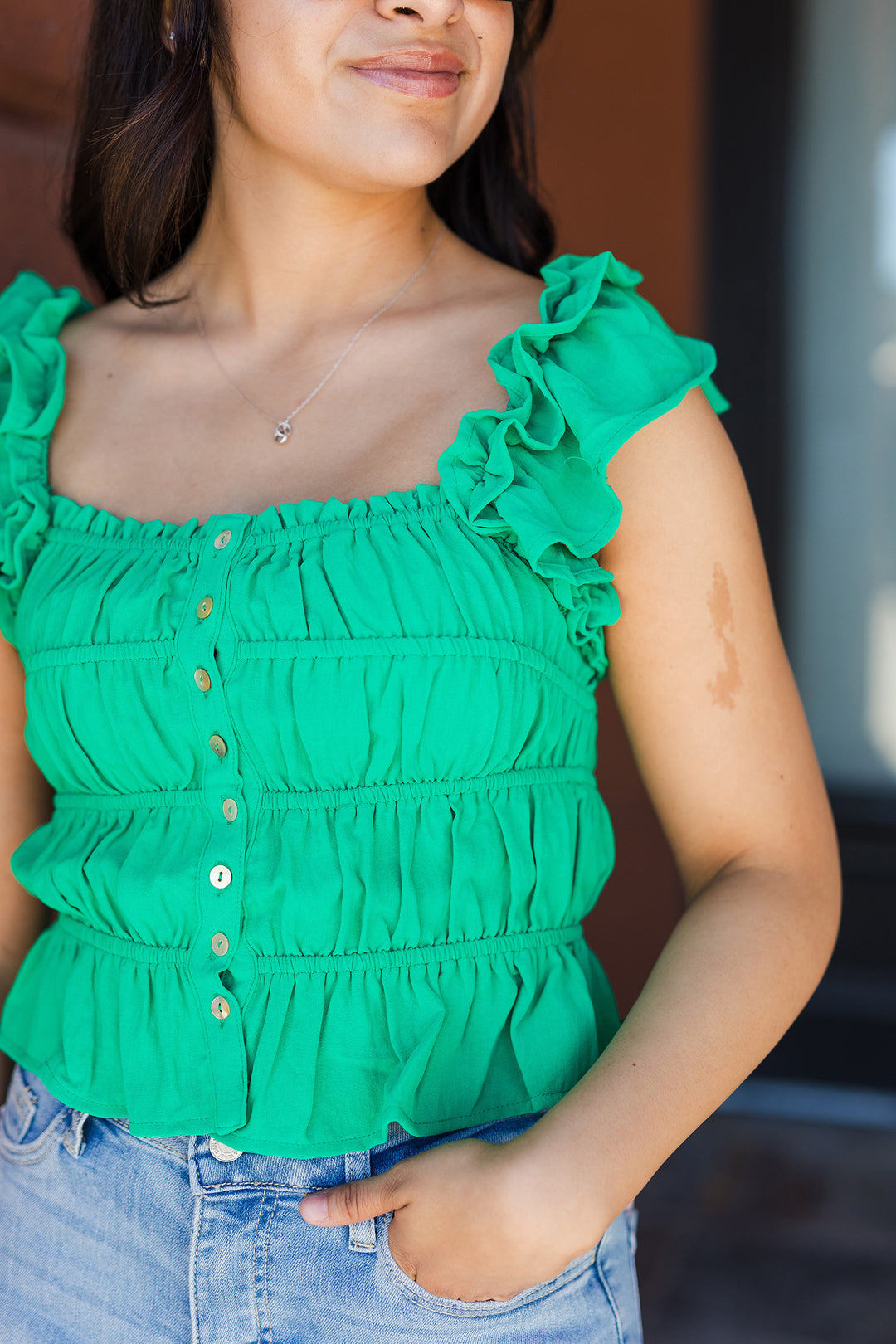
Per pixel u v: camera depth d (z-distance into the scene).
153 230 1.31
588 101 2.84
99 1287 1.17
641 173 2.84
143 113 1.27
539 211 1.43
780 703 1.18
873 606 3.01
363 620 1.14
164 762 1.17
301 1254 1.12
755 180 2.85
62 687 1.20
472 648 1.14
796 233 2.91
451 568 1.15
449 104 1.19
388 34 1.16
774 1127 2.73
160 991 1.16
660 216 2.85
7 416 1.27
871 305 2.91
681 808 1.19
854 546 3.01
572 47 2.82
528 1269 1.07
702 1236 2.32
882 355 2.93
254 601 1.16
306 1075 1.12
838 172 2.87
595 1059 1.17
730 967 1.13
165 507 1.23
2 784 1.29
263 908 1.13
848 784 3.05
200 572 1.17
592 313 1.20
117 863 1.18
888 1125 2.73
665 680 1.18
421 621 1.14
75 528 1.24
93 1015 1.19
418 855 1.14
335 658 1.14
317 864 1.13
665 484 1.16
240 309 1.29
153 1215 1.15
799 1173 2.54
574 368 1.19
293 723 1.14
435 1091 1.13
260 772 1.15
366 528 1.17
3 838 1.29
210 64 1.25
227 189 1.28
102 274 1.46
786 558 3.02
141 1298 1.15
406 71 1.17
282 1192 1.13
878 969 2.90
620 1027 1.18
